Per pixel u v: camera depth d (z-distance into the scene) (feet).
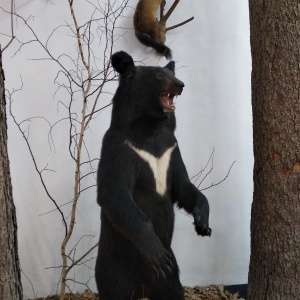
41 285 18.04
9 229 11.14
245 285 19.19
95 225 18.15
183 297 13.04
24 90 17.31
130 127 11.60
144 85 11.67
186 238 18.79
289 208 11.82
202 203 12.45
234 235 19.07
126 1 17.60
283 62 11.62
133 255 12.03
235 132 18.76
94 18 17.46
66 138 17.67
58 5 17.30
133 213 11.02
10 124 17.31
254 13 12.28
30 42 17.21
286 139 11.70
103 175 11.35
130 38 17.85
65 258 15.62
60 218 17.93
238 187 18.97
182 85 11.67
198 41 18.33
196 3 18.26
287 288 11.98
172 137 12.40
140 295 12.40
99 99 17.75
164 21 17.74
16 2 17.07
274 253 12.12
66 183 17.87
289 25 11.52
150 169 11.65
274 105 11.82
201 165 18.61
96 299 17.74
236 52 18.54
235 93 18.66
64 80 17.48
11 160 17.43
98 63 17.60
